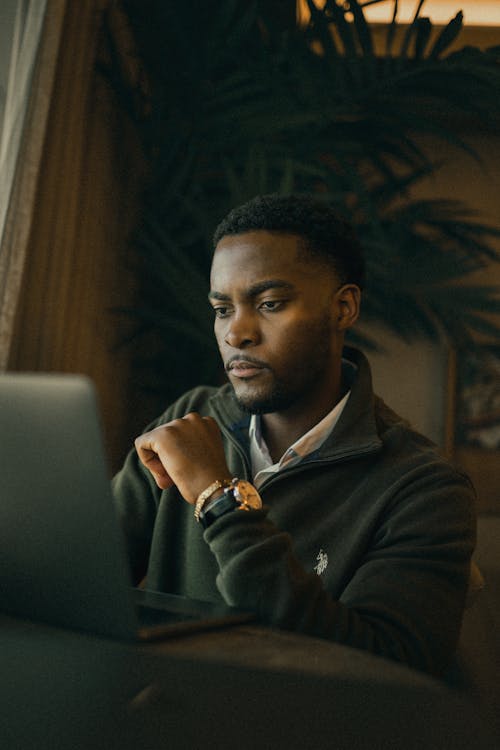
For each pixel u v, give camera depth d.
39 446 0.49
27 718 0.36
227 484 0.73
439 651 0.71
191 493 0.74
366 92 2.45
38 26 1.79
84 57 2.19
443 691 0.45
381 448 0.88
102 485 0.47
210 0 2.53
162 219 2.56
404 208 3.13
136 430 3.04
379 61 2.55
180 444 0.76
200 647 0.50
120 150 2.70
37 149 1.83
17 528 0.52
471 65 2.31
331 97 2.47
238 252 0.87
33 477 0.50
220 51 2.46
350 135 2.66
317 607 0.67
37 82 1.84
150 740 0.34
